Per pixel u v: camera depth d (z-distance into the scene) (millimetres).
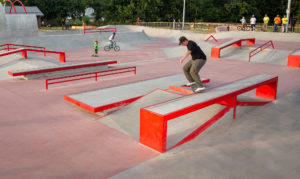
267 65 16172
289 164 4887
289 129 6414
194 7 66750
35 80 12312
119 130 6668
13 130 6633
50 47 24203
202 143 5742
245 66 15930
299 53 15578
